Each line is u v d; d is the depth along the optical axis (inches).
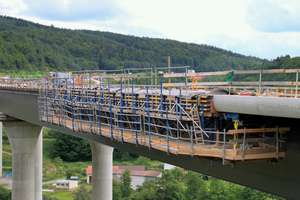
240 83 852.0
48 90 1642.5
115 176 3444.9
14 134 2300.7
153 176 3324.3
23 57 6781.5
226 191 2425.0
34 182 2581.2
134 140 964.6
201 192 2496.3
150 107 1002.7
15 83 2289.6
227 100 757.9
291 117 646.5
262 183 764.0
